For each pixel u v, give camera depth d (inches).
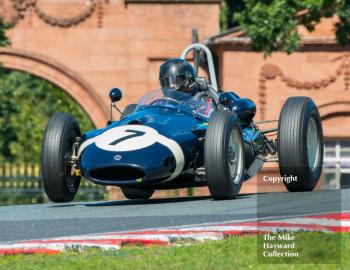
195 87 1823.3
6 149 6136.8
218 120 1656.0
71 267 1142.3
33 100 6205.7
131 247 1248.8
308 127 1838.1
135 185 1632.6
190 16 4224.9
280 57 4146.2
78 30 4296.3
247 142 1852.9
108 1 4284.0
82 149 1654.8
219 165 1630.2
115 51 4286.4
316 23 3563.0
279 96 4151.1
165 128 1656.0
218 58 4197.8
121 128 1664.6
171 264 1147.3
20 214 1595.7
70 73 4296.3
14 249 1229.1
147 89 4269.2
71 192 1722.4
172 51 4247.0
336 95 4168.3
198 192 3683.6
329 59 4160.9
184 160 1636.3
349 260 1165.7
